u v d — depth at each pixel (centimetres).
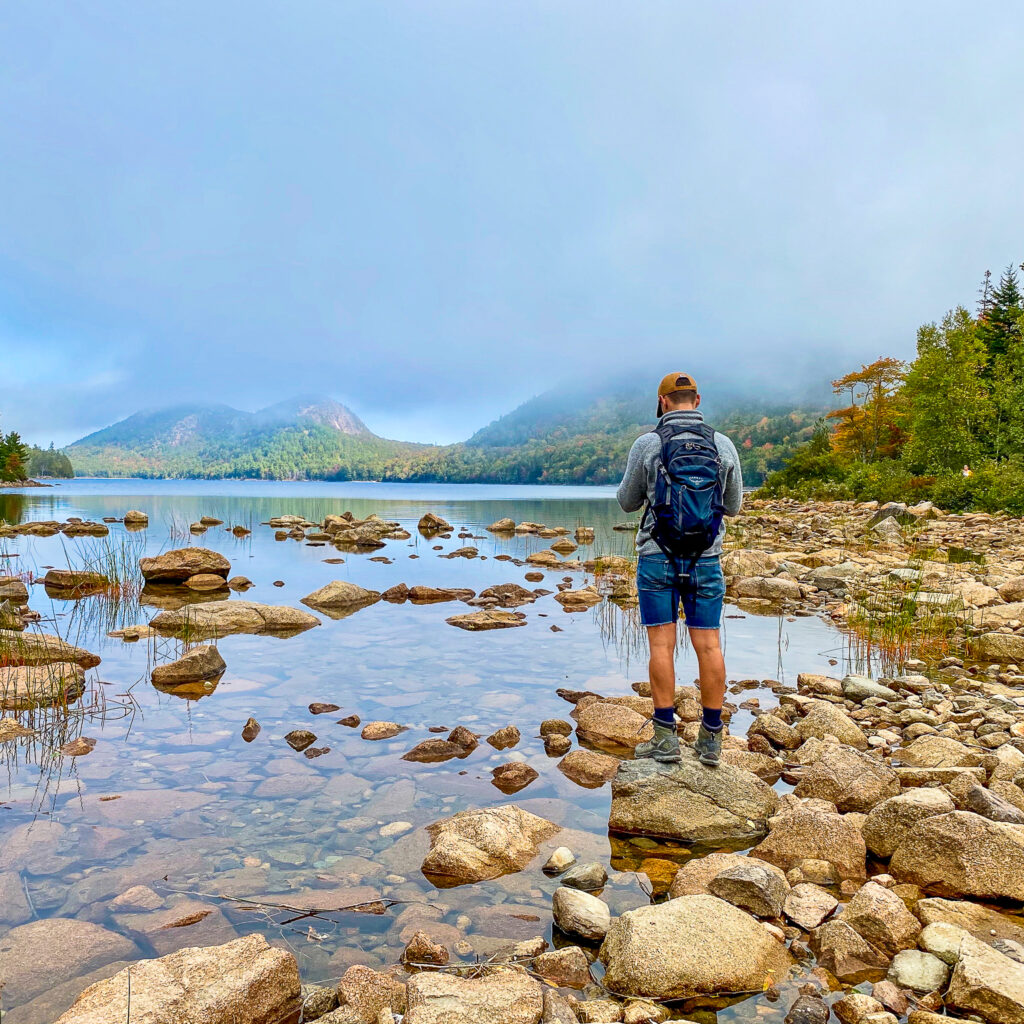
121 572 1248
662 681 407
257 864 302
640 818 354
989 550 1609
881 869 322
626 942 242
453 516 3272
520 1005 208
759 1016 219
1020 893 279
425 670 636
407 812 358
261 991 215
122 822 336
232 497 5688
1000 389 3497
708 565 393
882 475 3844
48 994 219
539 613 942
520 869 309
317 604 977
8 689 526
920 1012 214
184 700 537
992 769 398
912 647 749
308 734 452
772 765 427
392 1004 215
